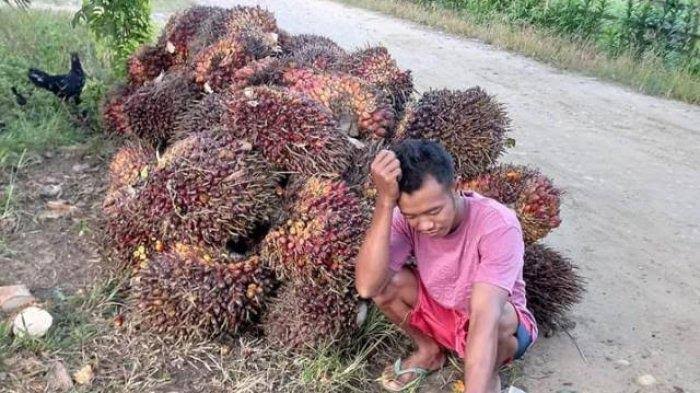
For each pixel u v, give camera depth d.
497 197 3.59
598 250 4.66
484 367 2.51
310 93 3.84
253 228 3.42
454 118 3.73
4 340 3.21
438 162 2.56
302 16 12.93
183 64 5.08
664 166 6.39
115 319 3.40
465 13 12.98
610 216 5.20
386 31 12.05
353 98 3.81
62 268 3.81
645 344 3.67
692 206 5.48
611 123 7.65
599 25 11.33
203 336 3.29
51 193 4.57
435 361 3.24
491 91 8.66
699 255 4.69
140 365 3.16
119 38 6.43
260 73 4.09
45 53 7.30
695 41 10.34
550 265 3.55
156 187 3.40
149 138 4.55
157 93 4.47
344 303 3.14
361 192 3.49
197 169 3.35
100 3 6.32
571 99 8.52
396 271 2.96
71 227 4.19
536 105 8.17
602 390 3.31
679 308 4.03
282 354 3.23
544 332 3.66
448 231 2.69
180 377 3.11
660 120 7.86
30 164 4.92
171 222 3.36
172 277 3.24
